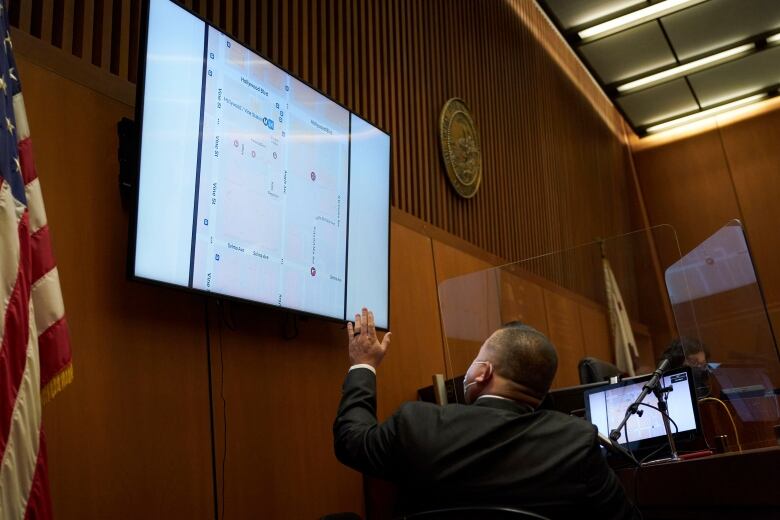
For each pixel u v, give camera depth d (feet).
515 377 6.35
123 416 8.57
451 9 20.79
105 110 9.34
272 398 10.66
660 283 16.56
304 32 13.53
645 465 8.13
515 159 22.36
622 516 5.59
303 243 10.89
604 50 29.09
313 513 10.75
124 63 9.84
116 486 8.27
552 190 24.61
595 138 31.19
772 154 32.58
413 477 5.65
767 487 7.13
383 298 12.46
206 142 9.59
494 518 4.99
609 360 17.20
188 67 9.52
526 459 5.53
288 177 10.84
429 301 15.38
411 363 14.16
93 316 8.55
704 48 29.01
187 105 9.42
